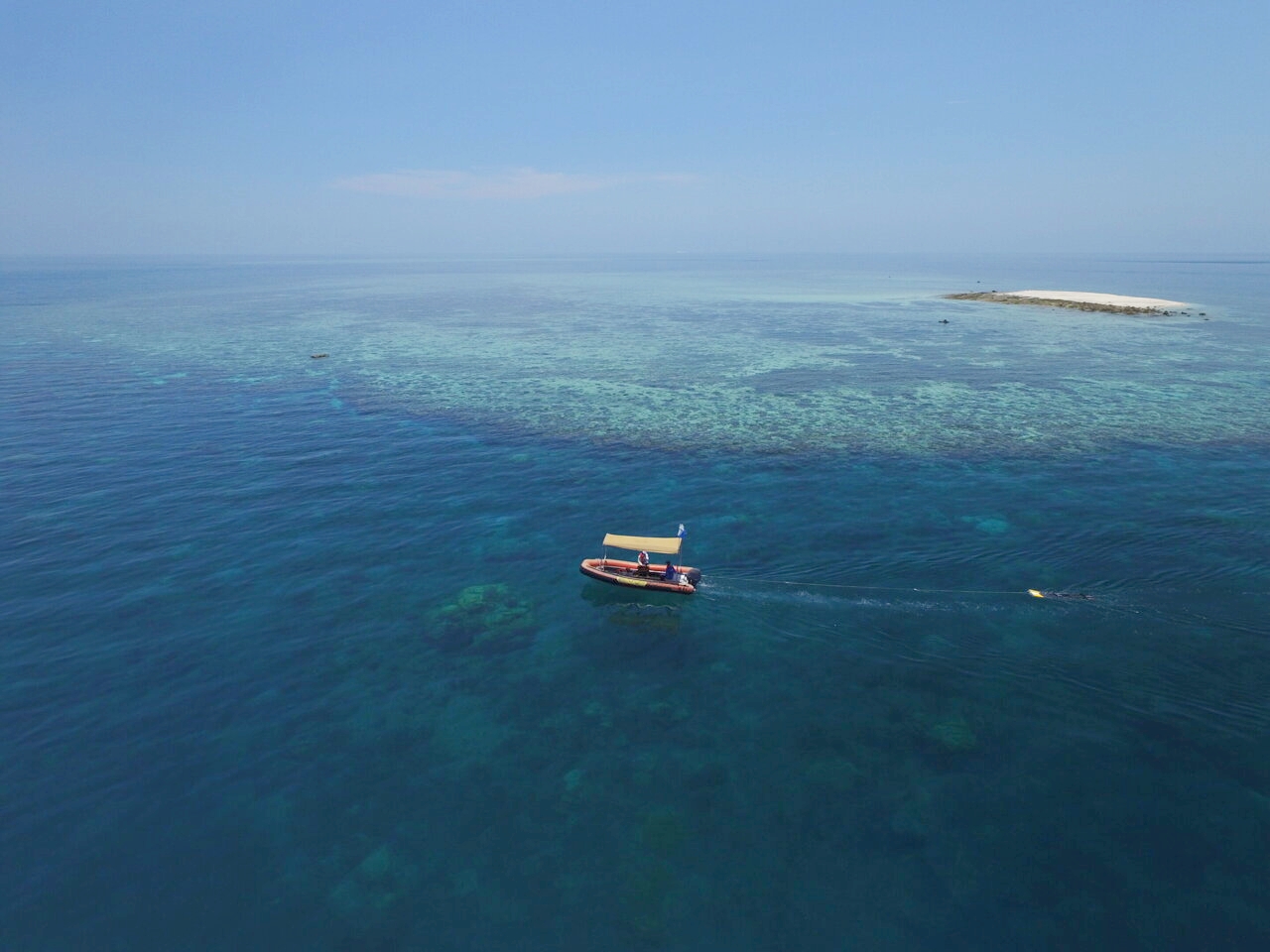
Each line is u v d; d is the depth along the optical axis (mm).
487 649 28859
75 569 34406
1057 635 29031
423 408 64500
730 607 31672
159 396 67875
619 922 17578
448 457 50969
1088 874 18641
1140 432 54719
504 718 24906
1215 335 101438
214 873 18969
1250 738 23219
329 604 31828
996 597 31766
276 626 30109
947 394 68000
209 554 36188
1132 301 141125
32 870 18969
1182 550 35344
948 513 40344
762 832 20125
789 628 30203
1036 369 78875
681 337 107125
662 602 32219
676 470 48188
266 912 17906
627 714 25094
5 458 49625
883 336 105375
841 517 40156
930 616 30609
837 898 18141
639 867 19078
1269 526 37844
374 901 18156
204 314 135500
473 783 21969
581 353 92938
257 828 20344
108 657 27797
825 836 19969
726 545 36969
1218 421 57281
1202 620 29641
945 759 22766
